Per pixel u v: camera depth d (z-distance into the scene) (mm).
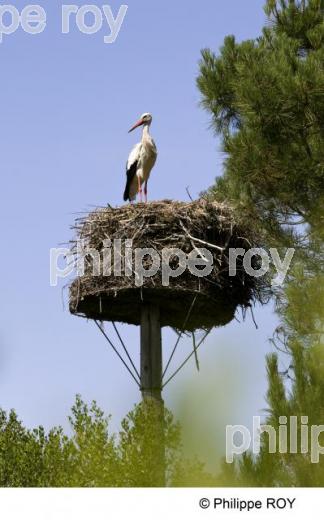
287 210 18766
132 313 15234
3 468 13227
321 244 18281
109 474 12484
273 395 14367
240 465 14008
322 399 14227
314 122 17828
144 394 14516
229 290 14641
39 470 13102
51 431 13492
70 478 12805
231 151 18172
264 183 18500
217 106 19109
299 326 16375
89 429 13062
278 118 17625
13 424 13930
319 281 16594
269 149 18000
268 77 17516
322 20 19391
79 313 15008
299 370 14477
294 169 17953
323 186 18125
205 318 15250
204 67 19109
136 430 12719
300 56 19406
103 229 14688
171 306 14953
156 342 14688
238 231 15031
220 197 16562
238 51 18953
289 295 16391
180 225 14547
